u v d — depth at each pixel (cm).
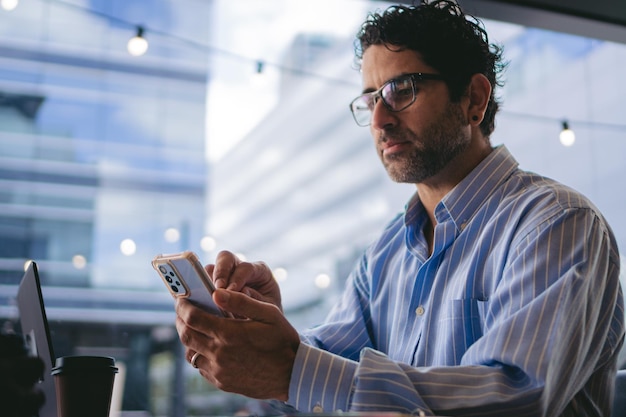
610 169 322
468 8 253
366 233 620
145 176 496
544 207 114
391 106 130
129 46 288
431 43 130
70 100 457
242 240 563
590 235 109
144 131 490
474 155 137
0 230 448
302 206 628
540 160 325
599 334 110
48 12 404
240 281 121
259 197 595
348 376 98
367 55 136
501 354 97
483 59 140
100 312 459
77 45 438
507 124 324
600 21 264
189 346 103
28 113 448
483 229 128
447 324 122
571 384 102
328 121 598
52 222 463
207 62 490
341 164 623
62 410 98
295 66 295
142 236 491
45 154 458
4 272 445
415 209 144
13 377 89
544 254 107
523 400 93
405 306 138
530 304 100
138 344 442
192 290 99
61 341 437
